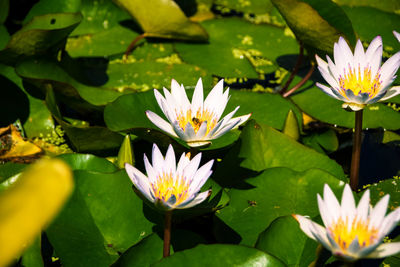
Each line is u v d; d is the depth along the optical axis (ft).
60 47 8.78
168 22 10.23
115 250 5.52
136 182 4.65
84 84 9.02
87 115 8.77
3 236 2.09
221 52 10.61
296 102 9.21
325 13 8.38
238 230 5.92
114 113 7.24
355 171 6.79
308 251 5.44
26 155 7.63
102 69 9.82
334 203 4.35
